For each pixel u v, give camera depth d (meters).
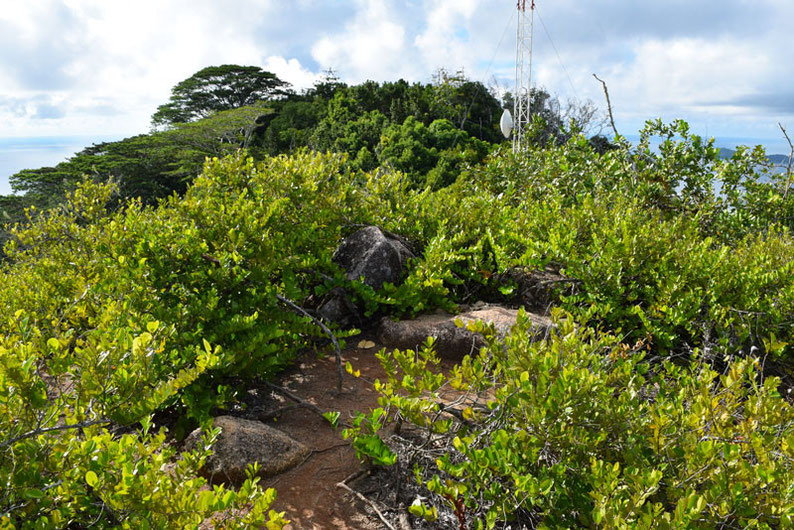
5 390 2.10
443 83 69.81
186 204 4.44
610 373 2.94
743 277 4.84
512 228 5.84
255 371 3.81
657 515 1.95
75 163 42.84
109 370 2.41
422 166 48.62
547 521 2.37
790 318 4.57
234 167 5.48
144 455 2.28
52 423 2.24
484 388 2.85
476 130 66.25
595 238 5.14
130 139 50.69
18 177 40.97
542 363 2.49
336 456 3.21
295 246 4.92
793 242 5.95
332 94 77.44
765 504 1.98
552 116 34.69
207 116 63.22
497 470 2.34
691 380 2.95
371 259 5.15
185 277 3.96
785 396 4.01
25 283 5.42
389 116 66.06
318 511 2.74
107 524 2.21
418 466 2.90
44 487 2.05
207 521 2.60
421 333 4.59
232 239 4.12
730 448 2.09
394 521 2.64
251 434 3.11
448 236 5.94
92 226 5.39
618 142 7.98
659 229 5.52
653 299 4.81
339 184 5.85
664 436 2.35
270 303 4.18
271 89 72.62
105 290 4.15
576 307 4.93
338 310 4.95
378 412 2.87
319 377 4.20
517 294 5.46
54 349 2.44
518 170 9.27
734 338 4.38
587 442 2.39
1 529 1.90
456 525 2.57
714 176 7.68
